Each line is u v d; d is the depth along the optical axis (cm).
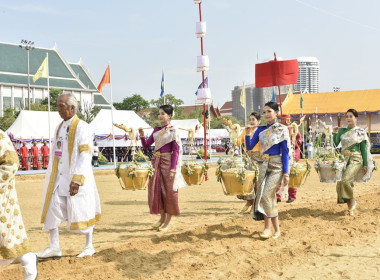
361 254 565
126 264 530
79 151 534
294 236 665
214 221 810
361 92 5209
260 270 503
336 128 872
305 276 484
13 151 410
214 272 501
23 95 8962
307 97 5431
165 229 730
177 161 716
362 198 1049
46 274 492
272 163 637
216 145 5416
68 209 533
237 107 14938
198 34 2208
